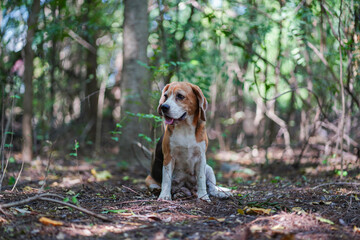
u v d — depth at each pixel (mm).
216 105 10617
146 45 6953
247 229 2516
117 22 9281
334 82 6340
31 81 7008
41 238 2492
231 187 5098
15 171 5801
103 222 2912
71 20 7395
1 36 6836
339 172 5465
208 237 2562
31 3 6953
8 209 3043
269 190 4609
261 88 8133
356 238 2531
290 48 6965
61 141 8633
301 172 6254
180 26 6555
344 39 5754
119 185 5301
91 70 10547
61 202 2904
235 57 8047
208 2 6520
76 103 10844
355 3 5496
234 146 10695
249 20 6449
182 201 3842
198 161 4051
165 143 4047
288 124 8695
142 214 3250
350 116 6039
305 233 2631
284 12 5605
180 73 6094
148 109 6785
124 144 6965
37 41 6680
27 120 6973
